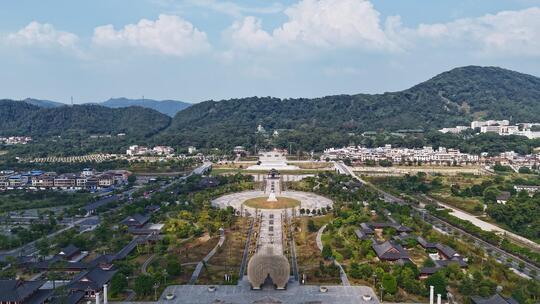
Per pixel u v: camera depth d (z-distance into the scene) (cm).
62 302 19488
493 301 18925
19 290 19288
